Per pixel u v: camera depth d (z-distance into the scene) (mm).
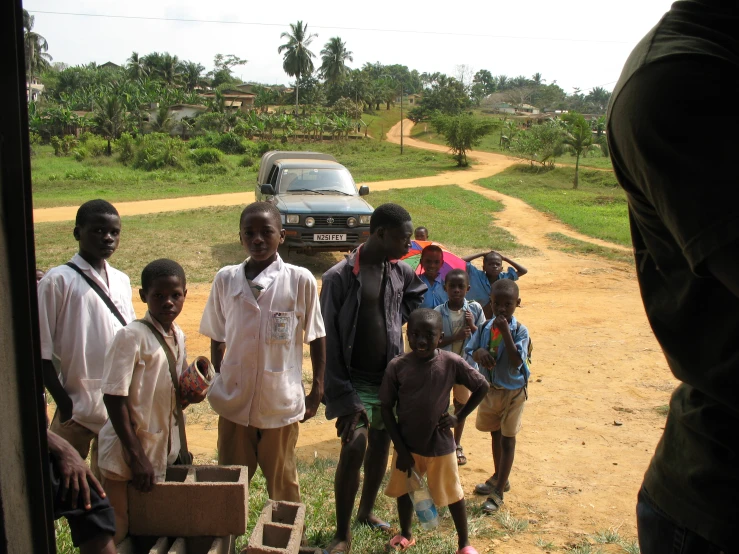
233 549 3029
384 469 3980
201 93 103562
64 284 3457
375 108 112438
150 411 3002
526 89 151750
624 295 11750
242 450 3639
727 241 1167
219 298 3697
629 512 4363
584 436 5723
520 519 4250
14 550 1283
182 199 28281
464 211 25188
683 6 1409
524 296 11562
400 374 3613
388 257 3861
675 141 1256
